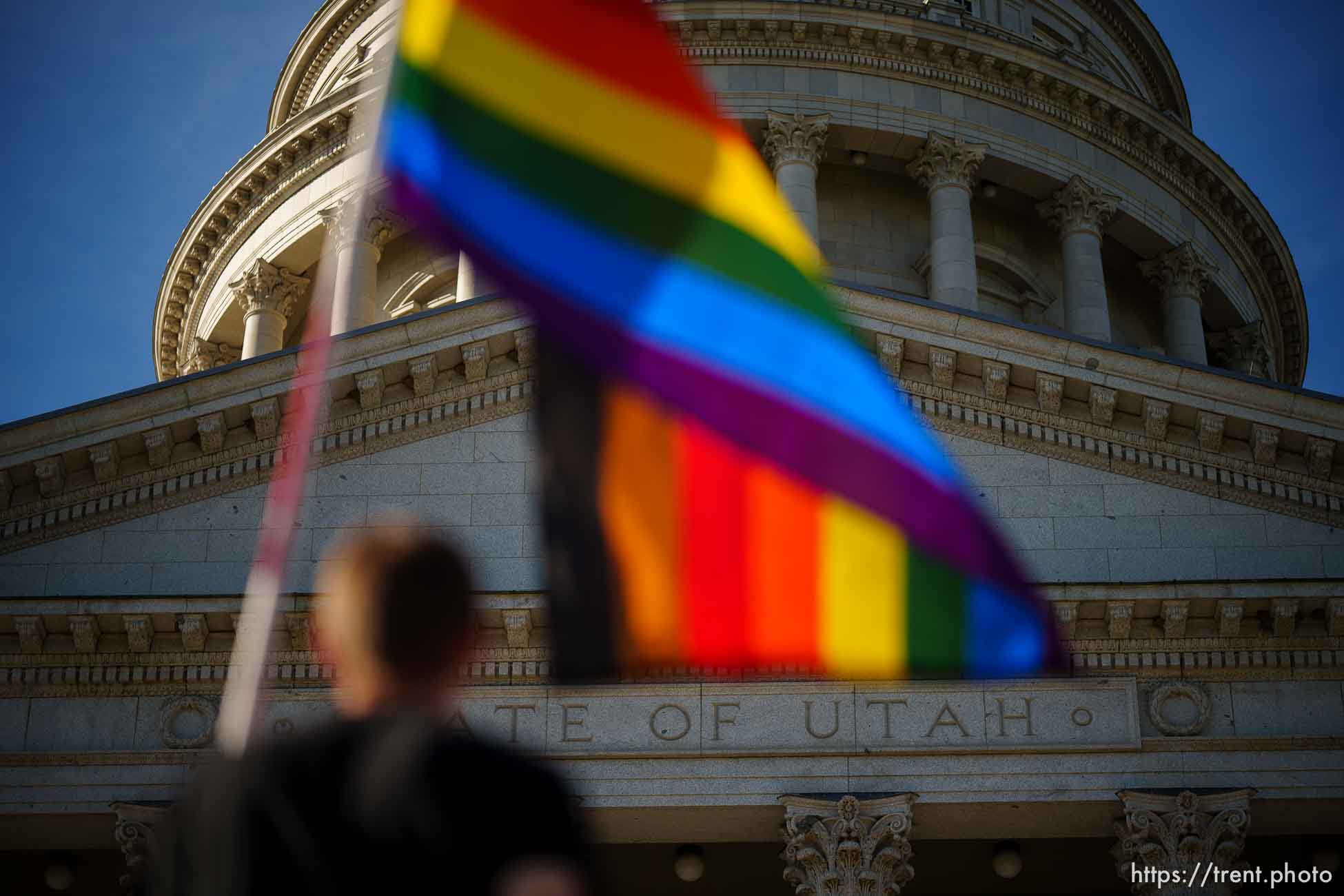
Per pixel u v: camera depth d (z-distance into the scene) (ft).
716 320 27.35
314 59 238.89
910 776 88.74
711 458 27.63
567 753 88.69
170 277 220.23
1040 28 227.81
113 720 91.15
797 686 90.33
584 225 26.20
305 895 10.84
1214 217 207.72
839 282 98.07
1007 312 194.90
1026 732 89.40
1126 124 199.21
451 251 25.02
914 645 30.01
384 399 98.73
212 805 11.19
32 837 93.30
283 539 16.74
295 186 200.54
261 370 97.40
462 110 25.44
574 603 26.08
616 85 26.78
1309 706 90.12
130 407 96.37
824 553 29.58
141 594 92.99
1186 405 96.27
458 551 12.21
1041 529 95.91
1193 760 89.10
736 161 27.53
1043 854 102.27
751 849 102.27
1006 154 192.65
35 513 96.48
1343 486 95.91
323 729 11.57
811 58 192.03
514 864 10.85
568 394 26.12
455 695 89.97
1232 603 90.02
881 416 29.30
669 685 90.38
